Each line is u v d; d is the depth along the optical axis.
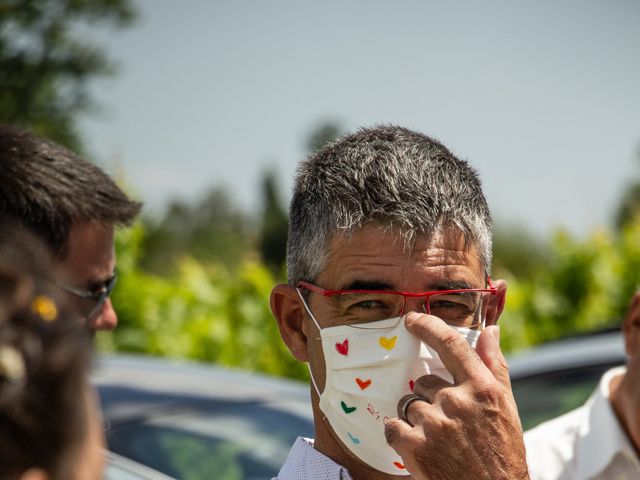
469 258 2.10
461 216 2.08
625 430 2.84
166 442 3.42
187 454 3.41
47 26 19.31
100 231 2.22
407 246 2.04
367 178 2.07
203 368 4.17
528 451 2.94
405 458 1.87
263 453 3.51
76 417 1.02
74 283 2.18
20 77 19.14
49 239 2.12
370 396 2.06
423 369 2.03
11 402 0.96
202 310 8.23
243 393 3.88
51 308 1.05
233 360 7.97
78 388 1.03
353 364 2.06
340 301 2.08
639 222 10.08
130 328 7.98
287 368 8.04
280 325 2.26
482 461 1.81
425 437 1.84
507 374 1.95
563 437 2.95
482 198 2.17
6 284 1.04
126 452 3.32
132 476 2.90
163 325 8.06
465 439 1.82
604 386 2.95
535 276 10.05
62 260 2.15
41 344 1.01
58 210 2.13
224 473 3.39
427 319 1.96
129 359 4.22
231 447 3.49
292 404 3.90
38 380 1.00
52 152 2.20
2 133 2.18
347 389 2.08
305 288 2.18
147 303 8.04
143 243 9.00
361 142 2.15
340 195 2.08
